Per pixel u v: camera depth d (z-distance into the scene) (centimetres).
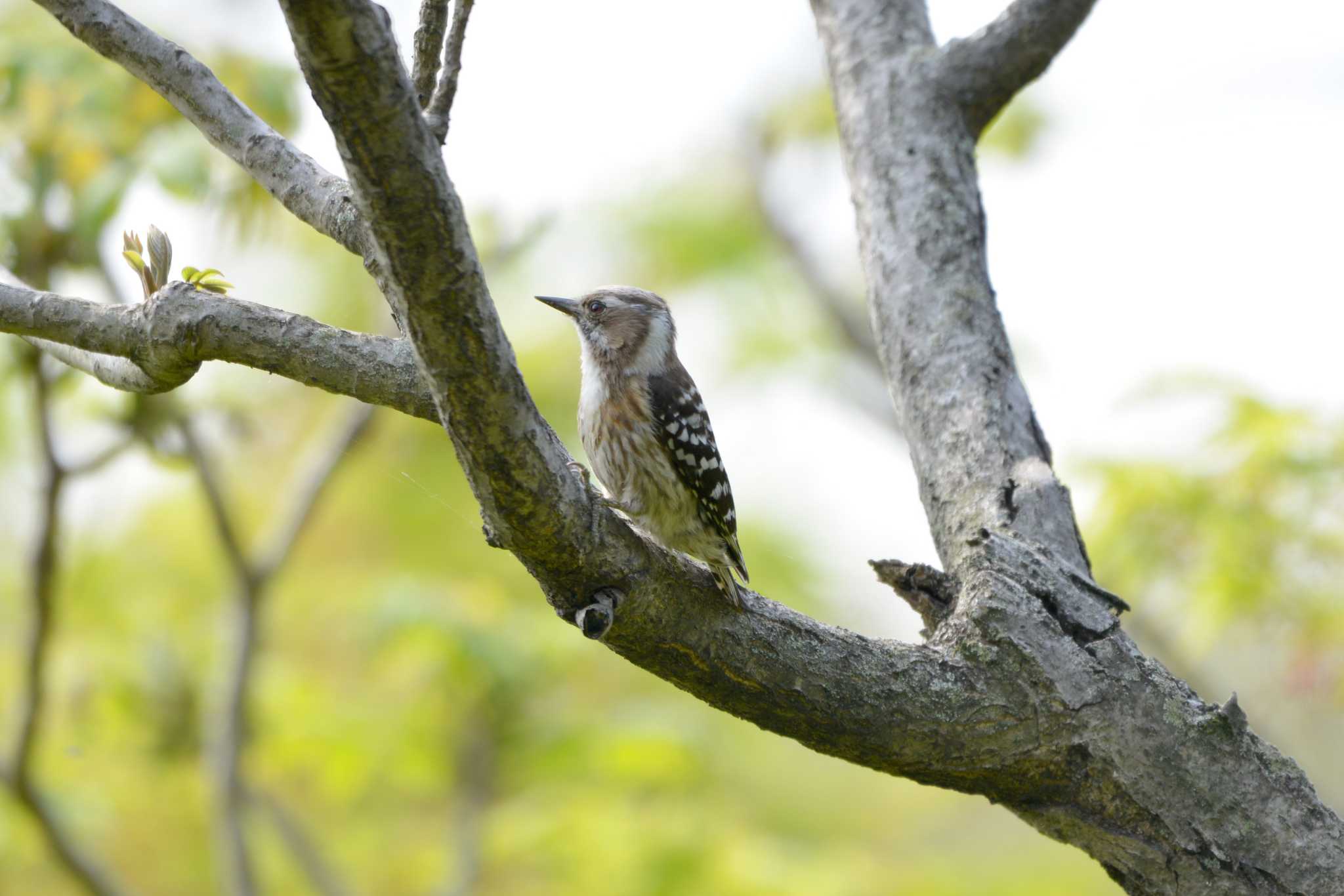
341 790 1484
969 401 803
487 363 523
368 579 1673
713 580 629
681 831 1502
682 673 637
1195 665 1384
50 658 1371
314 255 1596
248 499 1717
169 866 1694
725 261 1762
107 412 1122
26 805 1162
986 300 847
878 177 895
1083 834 668
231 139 644
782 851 1658
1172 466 1180
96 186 1047
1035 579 688
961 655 669
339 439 1250
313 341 611
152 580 1652
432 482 1716
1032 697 659
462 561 1750
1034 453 791
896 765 662
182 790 1574
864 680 647
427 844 1684
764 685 637
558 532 575
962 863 1930
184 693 1383
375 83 457
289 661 1639
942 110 902
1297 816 646
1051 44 891
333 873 1576
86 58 1079
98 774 1505
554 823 1448
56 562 1098
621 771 1494
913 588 736
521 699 1423
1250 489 1141
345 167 484
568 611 617
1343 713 1279
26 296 639
